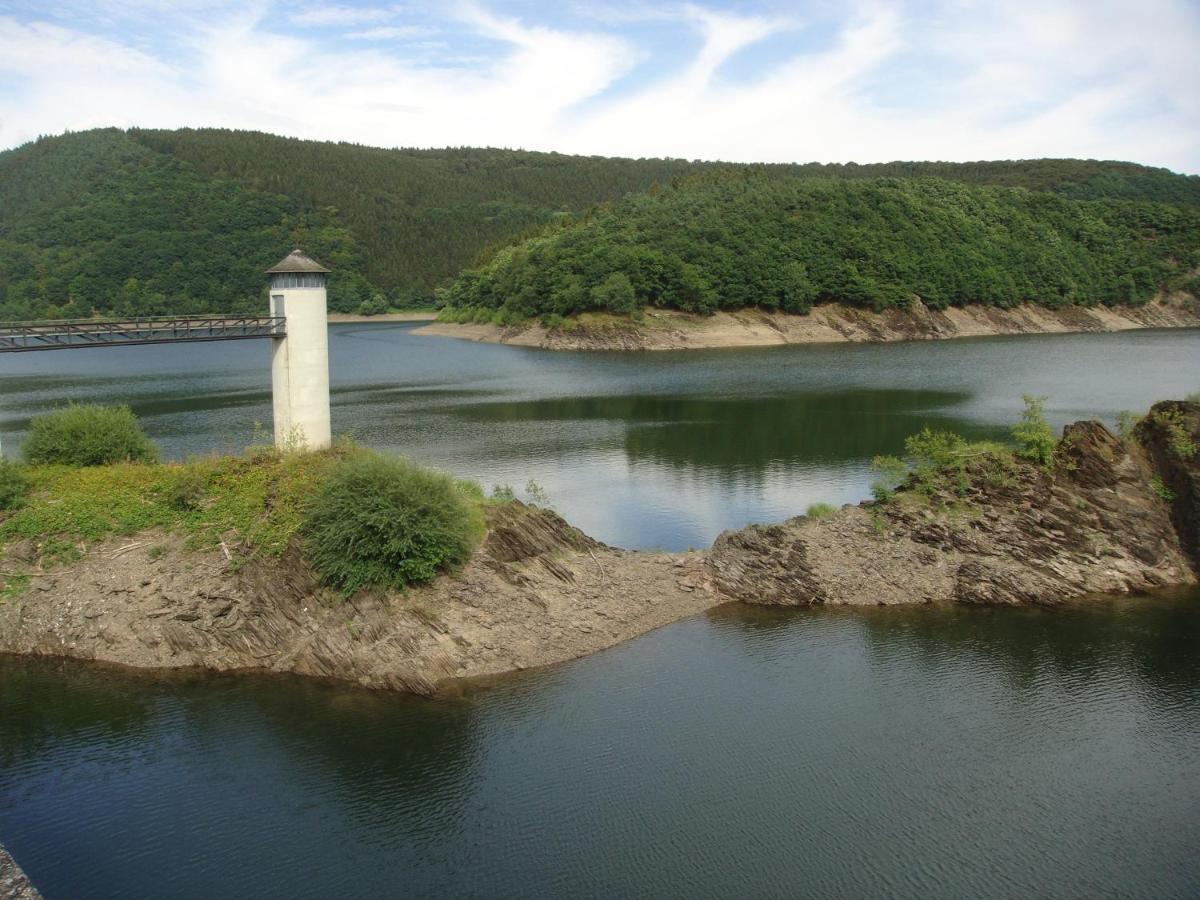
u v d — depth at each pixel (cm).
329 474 3161
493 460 5906
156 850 2034
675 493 5034
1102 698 2712
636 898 1878
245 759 2373
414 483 3045
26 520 3198
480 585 3047
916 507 3744
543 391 9231
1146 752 2436
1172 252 19200
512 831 2095
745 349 13625
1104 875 1958
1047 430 3912
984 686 2775
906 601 3384
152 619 2914
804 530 3684
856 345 14075
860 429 6838
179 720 2548
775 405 8062
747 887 1909
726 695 2698
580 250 15738
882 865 1977
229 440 6481
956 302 16350
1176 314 18188
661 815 2144
